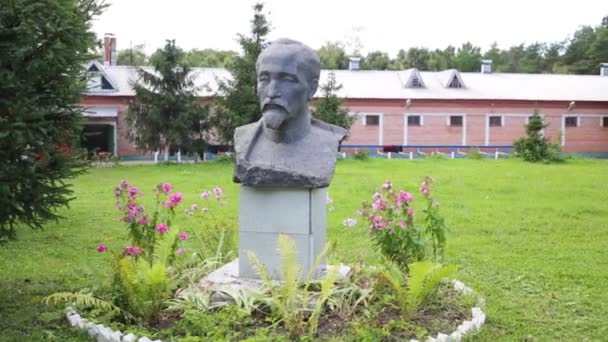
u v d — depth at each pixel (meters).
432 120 35.44
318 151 6.18
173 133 25.95
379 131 34.84
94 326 5.18
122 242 9.62
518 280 7.30
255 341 4.72
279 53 6.00
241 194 6.18
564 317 5.96
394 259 6.29
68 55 6.41
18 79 6.11
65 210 12.41
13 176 6.02
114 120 30.23
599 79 39.94
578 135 37.34
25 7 5.91
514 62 71.81
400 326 5.13
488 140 36.22
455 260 8.27
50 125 6.32
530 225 11.06
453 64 65.00
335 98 27.67
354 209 12.88
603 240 9.81
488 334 5.36
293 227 6.04
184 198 14.30
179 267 6.48
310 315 5.39
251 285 5.93
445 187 16.88
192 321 5.12
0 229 6.35
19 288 6.87
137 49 50.81
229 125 26.39
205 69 33.88
